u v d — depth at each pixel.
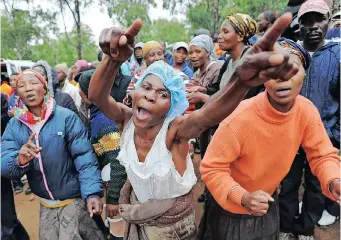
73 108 3.57
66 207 2.47
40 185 2.43
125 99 2.65
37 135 2.38
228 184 1.76
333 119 2.84
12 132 2.44
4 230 2.79
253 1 19.97
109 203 2.44
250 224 1.98
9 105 4.32
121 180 2.40
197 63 3.87
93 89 1.55
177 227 1.75
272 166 1.88
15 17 32.88
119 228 2.62
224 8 23.47
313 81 2.81
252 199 1.59
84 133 2.51
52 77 3.54
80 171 2.47
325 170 1.83
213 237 2.13
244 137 1.77
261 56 1.01
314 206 2.81
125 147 1.73
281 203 2.79
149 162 1.64
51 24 32.38
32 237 3.74
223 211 2.03
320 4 2.78
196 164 4.98
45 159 2.38
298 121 1.83
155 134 1.64
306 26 2.83
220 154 1.82
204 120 1.42
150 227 1.77
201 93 3.06
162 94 1.56
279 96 1.61
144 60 4.82
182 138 1.62
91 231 2.56
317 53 2.82
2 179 2.76
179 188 1.70
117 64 1.46
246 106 1.79
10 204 2.85
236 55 2.87
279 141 1.78
